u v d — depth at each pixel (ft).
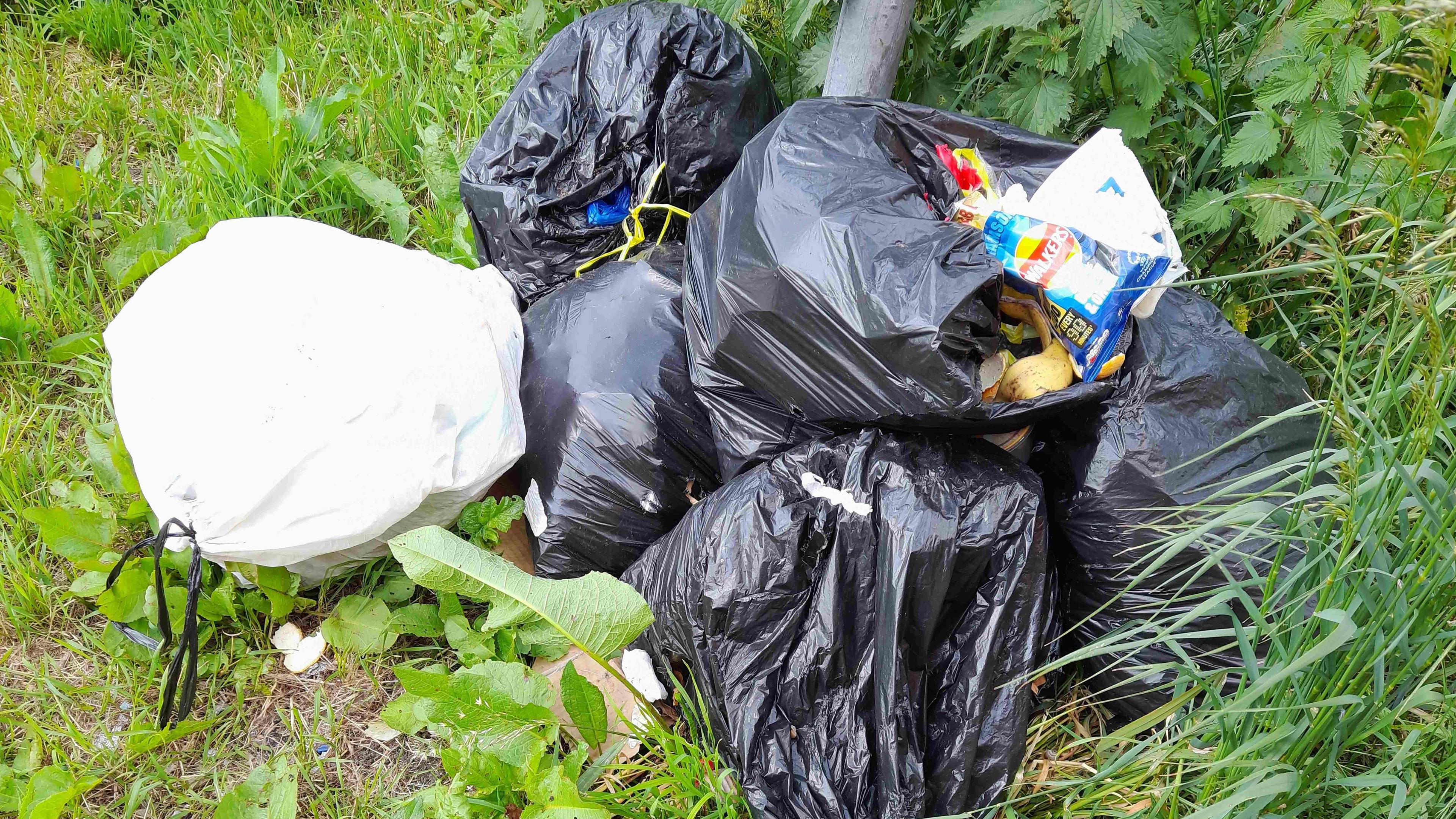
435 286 5.48
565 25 8.43
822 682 4.43
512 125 6.60
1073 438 4.81
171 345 4.86
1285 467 3.76
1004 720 4.36
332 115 7.79
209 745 5.03
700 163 6.48
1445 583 3.34
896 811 4.19
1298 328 5.92
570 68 6.71
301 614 5.59
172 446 4.65
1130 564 4.38
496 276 6.29
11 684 5.24
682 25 6.61
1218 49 6.53
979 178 5.21
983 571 4.46
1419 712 4.01
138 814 4.82
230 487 4.58
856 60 6.33
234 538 4.66
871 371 4.38
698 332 5.27
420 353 5.05
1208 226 5.86
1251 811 3.69
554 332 5.98
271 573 5.18
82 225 7.41
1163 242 4.57
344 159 8.00
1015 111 6.07
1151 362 4.67
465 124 8.13
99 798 4.85
